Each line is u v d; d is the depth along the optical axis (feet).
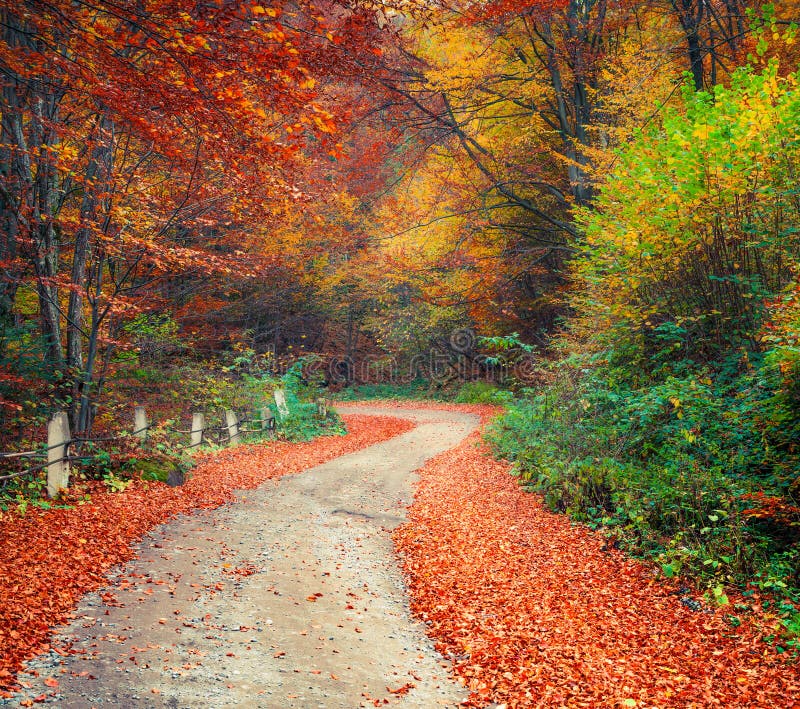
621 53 60.54
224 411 59.88
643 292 38.58
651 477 31.76
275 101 21.25
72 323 36.70
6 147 32.48
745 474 27.91
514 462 46.03
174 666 16.58
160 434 42.45
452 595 23.93
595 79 63.98
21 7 23.15
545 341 80.94
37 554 22.22
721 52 57.31
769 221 32.14
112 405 43.37
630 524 29.43
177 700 14.94
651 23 66.23
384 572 26.61
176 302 60.39
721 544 25.26
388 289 109.09
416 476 46.44
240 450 52.26
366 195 80.79
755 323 32.24
